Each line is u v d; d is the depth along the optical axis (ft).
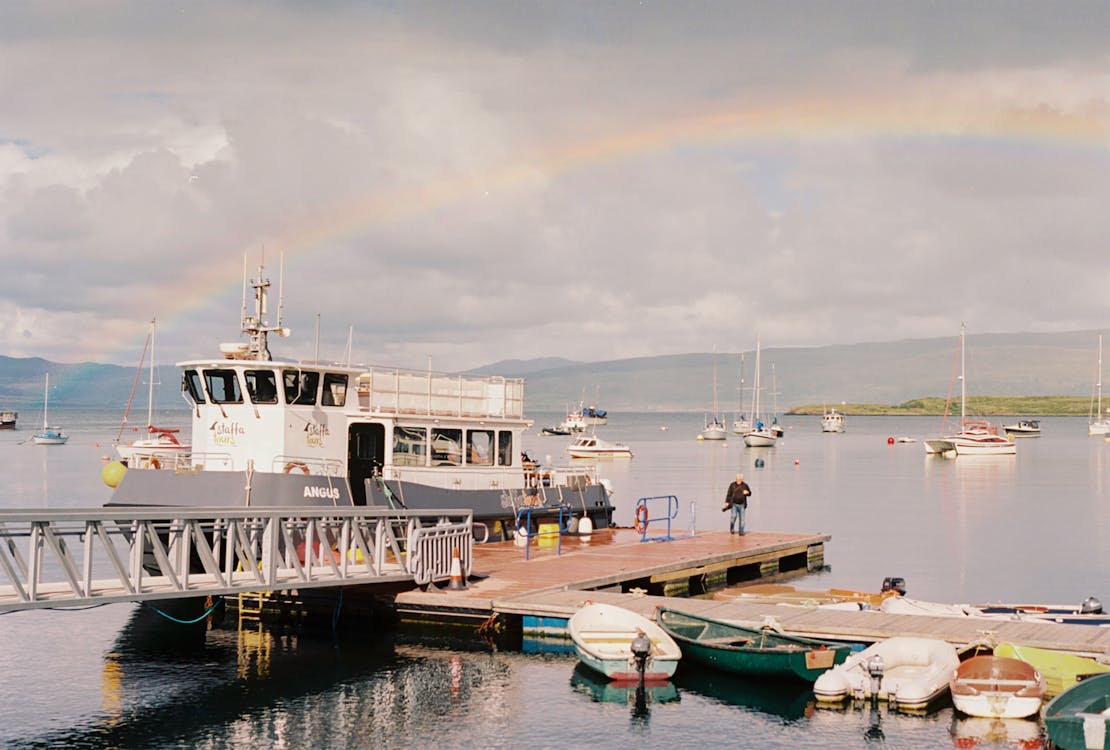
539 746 71.20
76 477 337.72
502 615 96.78
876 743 71.26
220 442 113.09
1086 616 100.78
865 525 212.64
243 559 97.14
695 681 84.07
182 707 79.00
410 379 126.21
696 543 140.97
